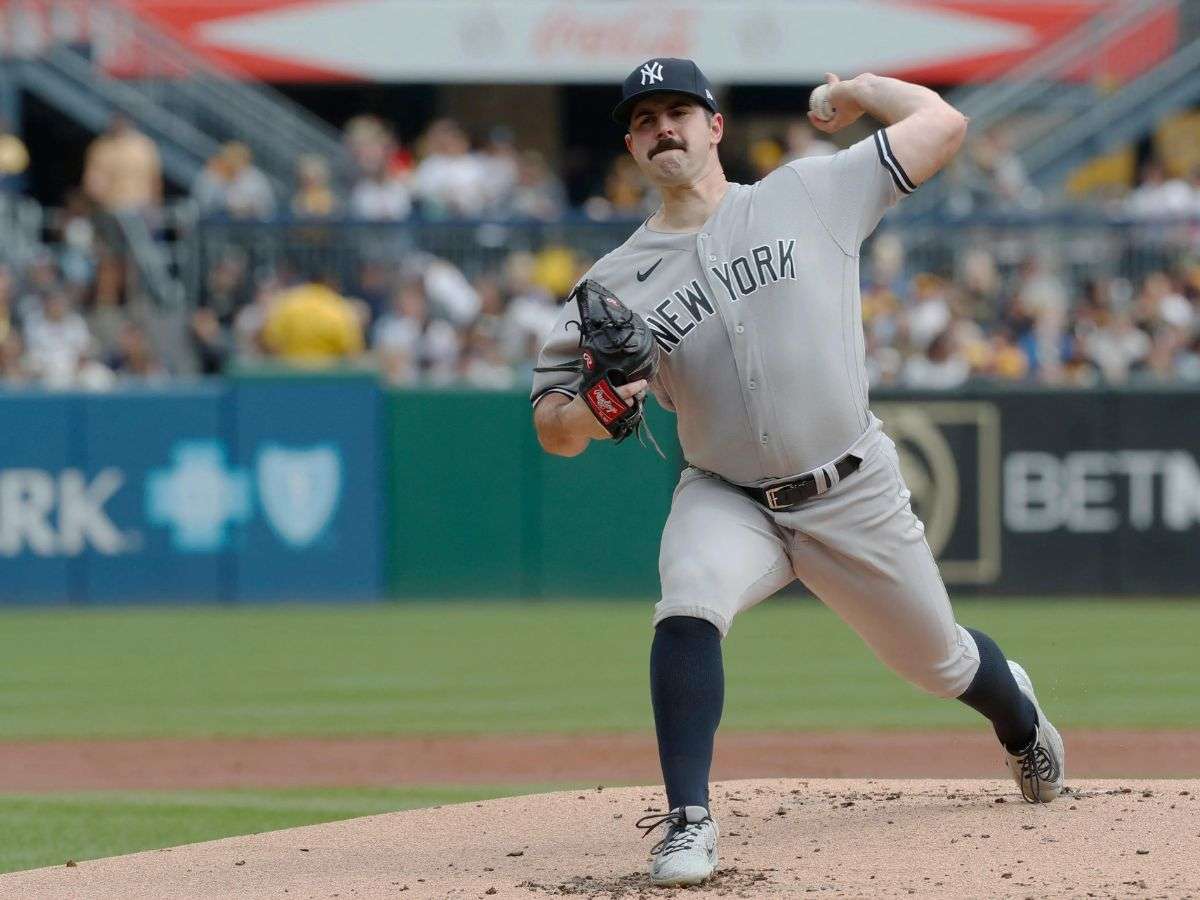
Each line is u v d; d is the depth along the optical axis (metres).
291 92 78.00
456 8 69.94
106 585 50.41
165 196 67.00
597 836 17.62
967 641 16.73
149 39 68.19
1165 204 61.41
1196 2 69.19
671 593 15.33
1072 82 67.56
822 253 15.61
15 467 50.34
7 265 58.50
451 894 14.90
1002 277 55.31
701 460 16.02
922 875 14.97
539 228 55.53
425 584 50.25
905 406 49.78
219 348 55.12
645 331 14.99
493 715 30.66
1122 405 49.94
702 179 15.76
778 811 18.28
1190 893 14.12
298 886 15.64
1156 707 30.61
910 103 16.06
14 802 23.14
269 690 34.22
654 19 69.75
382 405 50.28
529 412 50.09
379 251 55.28
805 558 15.98
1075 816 17.23
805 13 69.50
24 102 70.62
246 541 50.41
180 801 23.14
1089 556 50.00
